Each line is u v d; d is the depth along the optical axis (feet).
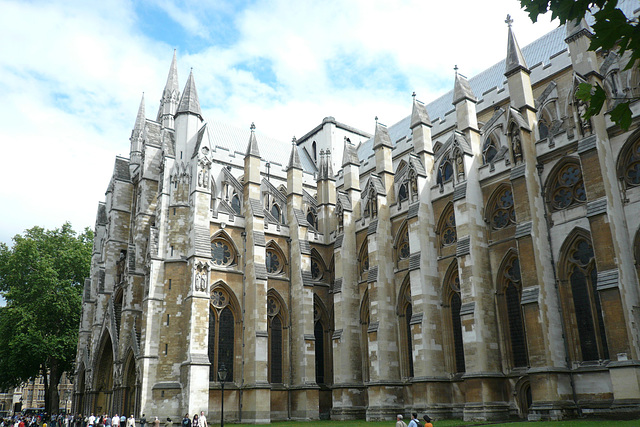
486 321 139.64
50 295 221.66
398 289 173.06
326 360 196.54
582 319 124.98
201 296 165.48
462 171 153.79
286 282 192.03
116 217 219.41
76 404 211.61
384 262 174.40
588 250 126.31
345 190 202.28
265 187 214.48
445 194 162.50
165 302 167.73
